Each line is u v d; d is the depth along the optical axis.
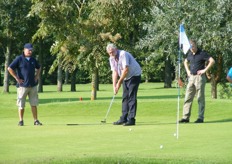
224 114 30.23
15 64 25.78
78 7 55.50
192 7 43.16
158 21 44.88
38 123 25.33
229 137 19.22
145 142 18.28
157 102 34.22
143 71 95.50
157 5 49.75
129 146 17.45
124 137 19.64
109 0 51.44
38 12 52.19
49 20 52.34
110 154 15.64
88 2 55.00
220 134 20.12
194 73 26.06
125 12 52.72
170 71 102.25
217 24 42.19
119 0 51.47
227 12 42.72
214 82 49.47
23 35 79.38
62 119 28.98
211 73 48.78
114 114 32.28
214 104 32.56
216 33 41.75
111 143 18.14
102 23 52.53
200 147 17.02
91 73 53.75
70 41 52.91
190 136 19.67
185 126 23.34
